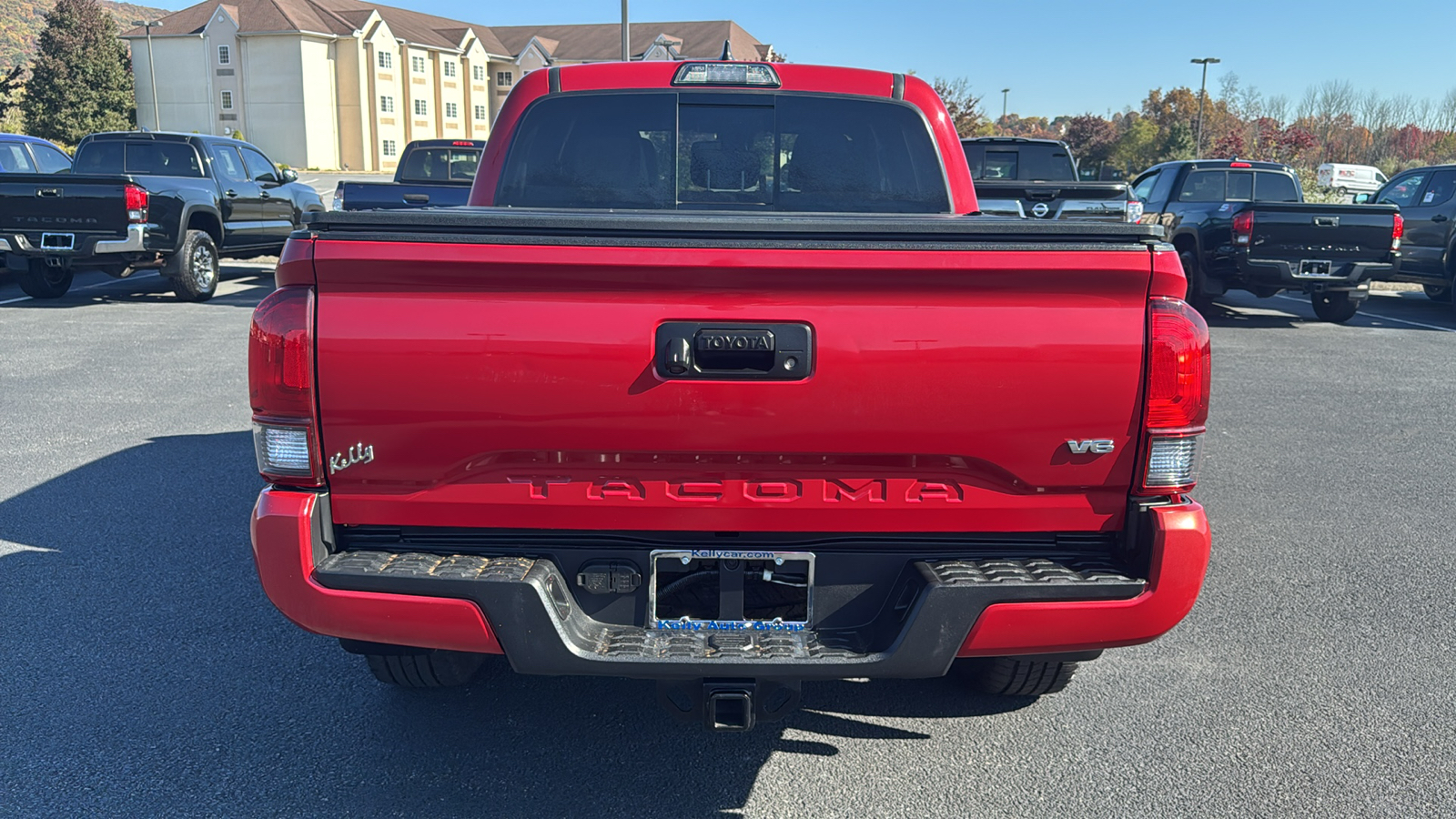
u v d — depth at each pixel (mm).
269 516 2582
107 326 11398
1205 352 2592
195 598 4422
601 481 2650
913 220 2570
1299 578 4836
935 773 3189
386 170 85938
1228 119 69375
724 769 3199
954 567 2678
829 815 2971
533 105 4156
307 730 3393
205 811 2941
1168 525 2590
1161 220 14383
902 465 2637
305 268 2504
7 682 3668
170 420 7359
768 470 2641
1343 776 3186
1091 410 2574
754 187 4219
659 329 2525
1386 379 9805
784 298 2523
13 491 5777
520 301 2518
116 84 85438
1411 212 15109
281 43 81125
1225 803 3041
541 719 3488
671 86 4152
